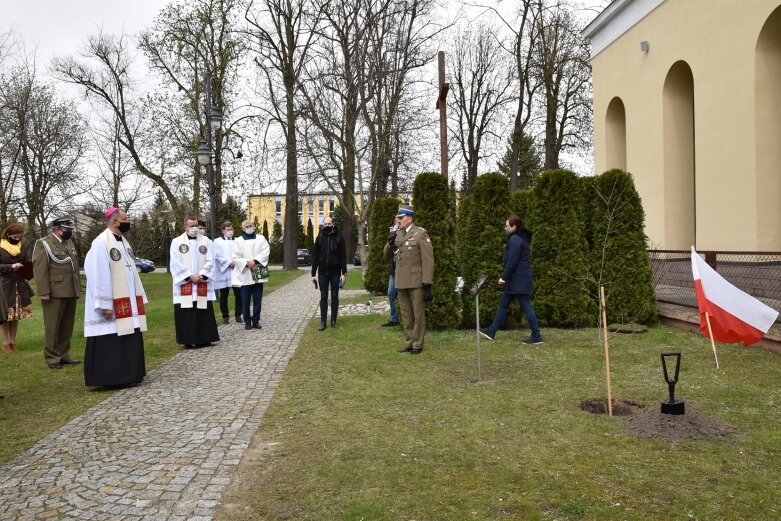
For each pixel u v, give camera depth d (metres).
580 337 9.05
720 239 13.00
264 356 8.31
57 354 8.15
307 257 56.25
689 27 14.04
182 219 27.89
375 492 3.65
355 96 24.36
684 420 4.57
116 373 6.61
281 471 4.04
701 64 13.57
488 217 10.20
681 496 3.46
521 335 9.39
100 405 5.93
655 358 7.34
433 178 10.03
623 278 9.89
